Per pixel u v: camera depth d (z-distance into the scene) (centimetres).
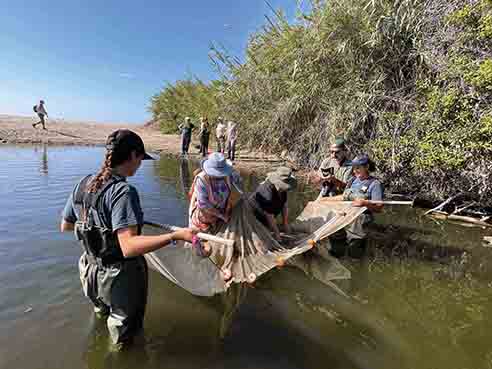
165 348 259
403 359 260
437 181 672
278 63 1016
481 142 527
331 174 619
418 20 716
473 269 423
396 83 787
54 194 682
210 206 408
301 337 280
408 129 702
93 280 261
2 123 2167
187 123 1470
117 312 254
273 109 1058
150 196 705
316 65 872
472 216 644
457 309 333
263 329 289
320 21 844
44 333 263
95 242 248
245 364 246
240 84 1242
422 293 362
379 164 752
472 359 262
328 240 502
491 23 524
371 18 770
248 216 425
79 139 1927
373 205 476
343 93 821
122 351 252
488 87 521
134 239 231
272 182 452
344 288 368
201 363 244
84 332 268
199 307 318
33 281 337
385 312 324
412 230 562
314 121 927
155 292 341
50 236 453
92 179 255
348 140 819
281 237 487
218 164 398
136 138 248
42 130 2102
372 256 457
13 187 732
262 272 383
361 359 257
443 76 605
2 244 421
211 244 391
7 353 240
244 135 1279
